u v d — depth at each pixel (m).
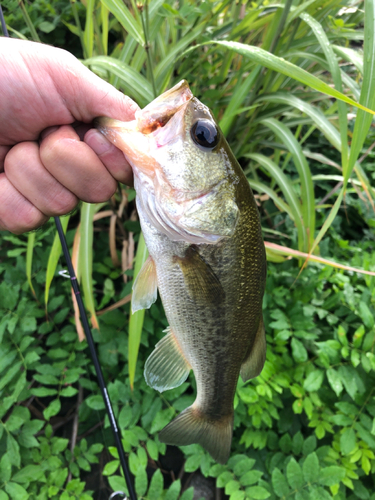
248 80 0.30
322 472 0.27
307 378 0.29
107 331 0.34
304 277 0.35
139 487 0.28
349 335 0.34
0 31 0.30
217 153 0.18
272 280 0.35
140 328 0.28
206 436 0.23
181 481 0.34
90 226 0.31
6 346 0.31
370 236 0.45
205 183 0.18
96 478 0.33
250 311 0.21
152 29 0.29
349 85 0.29
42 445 0.30
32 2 0.45
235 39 0.33
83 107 0.18
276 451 0.32
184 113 0.18
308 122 0.36
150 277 0.20
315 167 0.52
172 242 0.19
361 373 0.30
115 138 0.18
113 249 0.40
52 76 0.17
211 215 0.18
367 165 0.47
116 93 0.18
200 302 0.20
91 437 0.35
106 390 0.29
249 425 0.31
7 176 0.19
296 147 0.31
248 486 0.29
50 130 0.19
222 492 0.34
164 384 0.21
